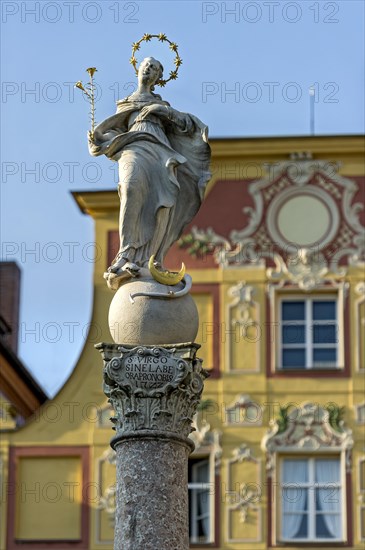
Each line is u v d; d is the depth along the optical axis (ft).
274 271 191.21
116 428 92.89
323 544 182.29
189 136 96.48
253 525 183.21
